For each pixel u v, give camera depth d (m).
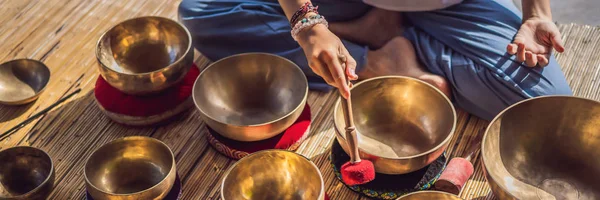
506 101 2.08
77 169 2.08
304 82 2.08
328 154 2.10
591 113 1.84
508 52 2.09
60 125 2.22
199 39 2.36
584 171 1.91
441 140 1.94
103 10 2.66
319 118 2.23
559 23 2.55
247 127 1.92
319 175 1.79
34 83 2.32
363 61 2.23
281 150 1.85
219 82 2.15
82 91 2.34
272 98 2.16
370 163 1.73
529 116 1.90
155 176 1.98
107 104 2.17
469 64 2.11
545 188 1.89
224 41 2.34
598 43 2.45
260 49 2.33
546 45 2.13
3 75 2.30
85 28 2.59
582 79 2.33
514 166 1.92
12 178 2.02
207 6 2.35
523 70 2.07
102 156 1.96
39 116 2.25
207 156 2.11
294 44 2.27
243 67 2.16
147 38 2.29
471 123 2.19
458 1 2.21
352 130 1.71
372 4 2.22
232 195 1.84
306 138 2.16
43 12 2.65
